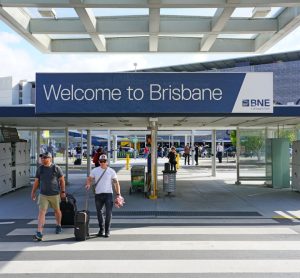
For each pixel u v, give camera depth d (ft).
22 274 20.92
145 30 53.47
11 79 166.20
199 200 47.83
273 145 60.39
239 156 65.21
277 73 217.77
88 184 29.84
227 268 21.83
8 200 47.83
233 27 53.83
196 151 114.32
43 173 28.71
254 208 42.24
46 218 36.40
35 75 39.45
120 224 33.99
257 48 61.52
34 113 42.57
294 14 47.42
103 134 123.44
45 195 28.60
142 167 53.31
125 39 62.90
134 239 28.58
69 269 21.68
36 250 25.58
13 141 58.54
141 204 44.73
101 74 39.45
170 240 28.25
